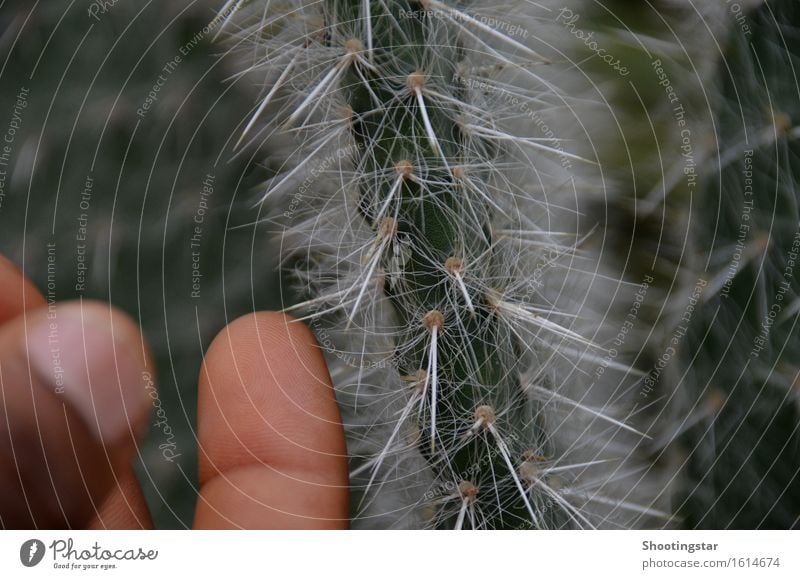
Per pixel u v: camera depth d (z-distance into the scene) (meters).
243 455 0.20
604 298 0.20
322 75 0.19
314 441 0.20
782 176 0.19
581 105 0.20
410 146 0.18
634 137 0.20
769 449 0.19
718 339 0.19
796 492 0.19
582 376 0.20
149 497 0.20
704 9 0.20
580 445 0.20
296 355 0.20
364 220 0.19
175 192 0.20
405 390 0.19
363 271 0.19
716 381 0.19
